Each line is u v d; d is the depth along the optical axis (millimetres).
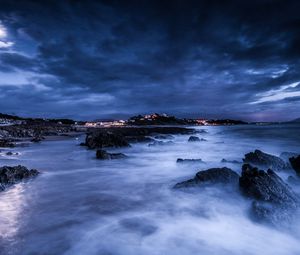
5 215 9047
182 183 11883
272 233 7695
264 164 15750
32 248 6840
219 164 17953
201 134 61031
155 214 9219
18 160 21922
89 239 7371
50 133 59938
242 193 10125
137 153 27031
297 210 8680
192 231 7949
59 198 11070
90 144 30328
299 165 14695
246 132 66500
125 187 12953
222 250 6930
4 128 53812
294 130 74812
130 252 6770
